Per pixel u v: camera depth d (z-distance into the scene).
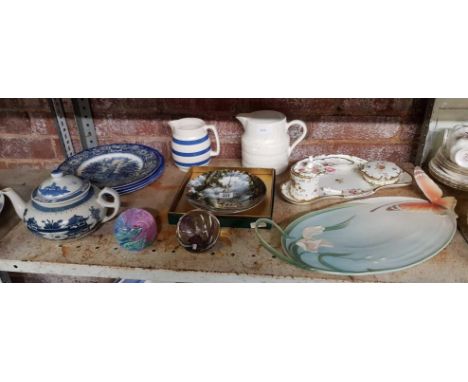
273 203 0.86
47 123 1.19
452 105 0.99
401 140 1.08
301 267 0.70
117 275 0.74
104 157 1.07
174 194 0.96
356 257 0.72
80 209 0.76
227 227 0.82
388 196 0.90
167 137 1.17
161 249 0.77
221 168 0.98
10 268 0.77
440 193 0.86
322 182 0.96
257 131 0.94
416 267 0.70
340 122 1.07
